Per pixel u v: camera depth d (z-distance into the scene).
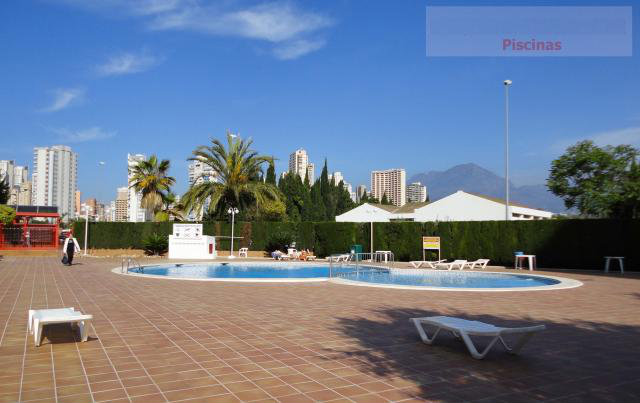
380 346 7.12
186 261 28.80
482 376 5.65
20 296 12.40
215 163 37.91
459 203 44.88
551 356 6.59
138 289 14.00
